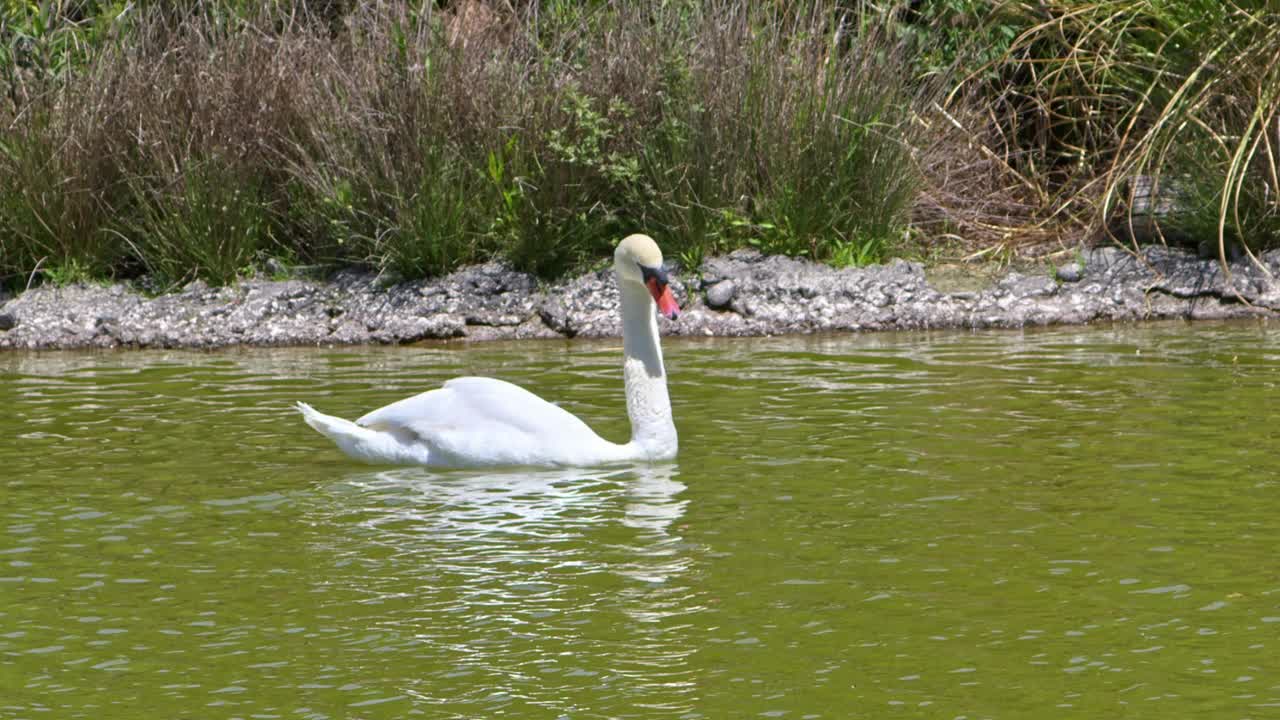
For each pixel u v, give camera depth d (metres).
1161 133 16.92
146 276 16.80
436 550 8.10
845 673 6.41
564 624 6.99
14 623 7.09
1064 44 18.39
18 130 16.77
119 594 7.47
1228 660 6.49
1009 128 19.25
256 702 6.18
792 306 15.70
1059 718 5.96
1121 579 7.50
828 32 17.94
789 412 11.28
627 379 9.99
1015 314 15.60
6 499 9.16
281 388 12.62
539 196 16.41
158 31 17.75
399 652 6.68
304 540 8.30
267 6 17.75
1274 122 16.23
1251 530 8.20
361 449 9.99
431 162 16.48
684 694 6.20
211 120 16.78
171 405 11.91
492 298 16.02
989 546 8.02
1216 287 15.88
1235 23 16.45
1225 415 10.84
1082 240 16.94
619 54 16.98
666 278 9.77
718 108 16.53
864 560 7.84
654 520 8.59
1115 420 10.80
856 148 16.53
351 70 17.17
